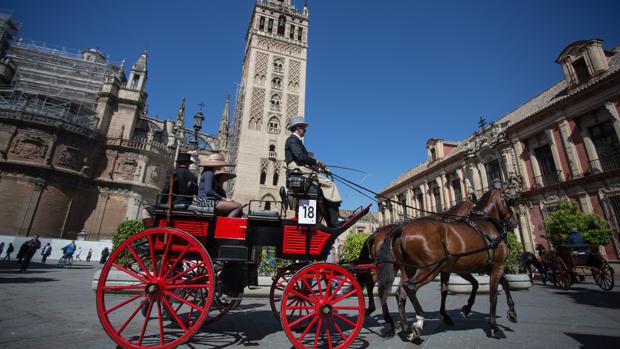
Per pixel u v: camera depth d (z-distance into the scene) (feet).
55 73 144.15
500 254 19.35
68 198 121.29
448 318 21.44
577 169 66.64
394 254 18.66
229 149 157.99
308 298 14.73
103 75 153.28
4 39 141.28
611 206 60.34
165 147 151.12
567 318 23.22
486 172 92.07
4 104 120.57
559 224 56.85
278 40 148.66
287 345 15.83
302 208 16.70
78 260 108.17
